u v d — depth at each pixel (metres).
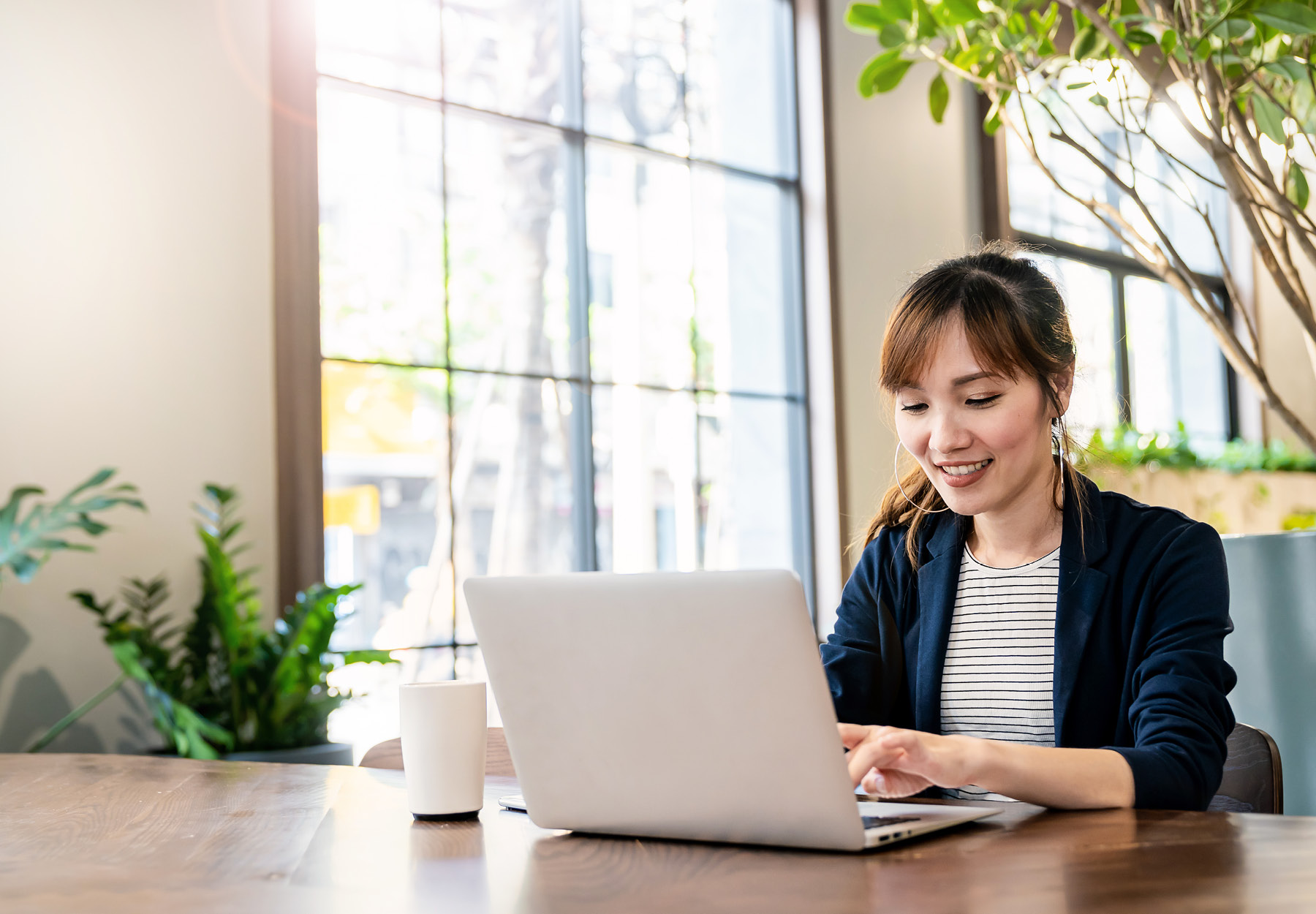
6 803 1.15
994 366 1.21
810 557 4.20
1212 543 1.24
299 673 2.39
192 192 2.70
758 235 4.23
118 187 2.59
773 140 4.30
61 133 2.52
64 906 0.72
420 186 3.38
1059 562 1.32
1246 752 1.17
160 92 2.66
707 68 4.14
